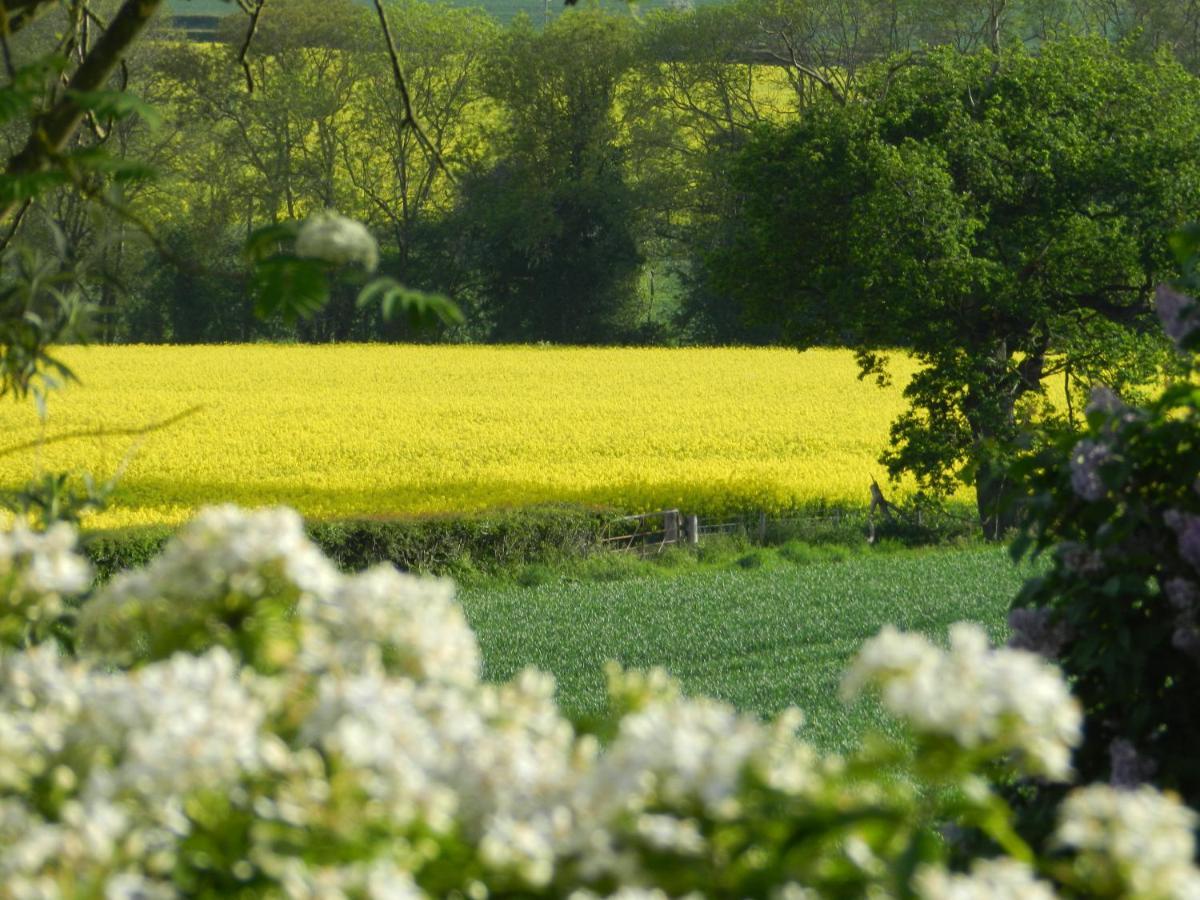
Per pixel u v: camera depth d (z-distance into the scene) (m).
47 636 5.25
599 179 142.38
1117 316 57.59
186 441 72.88
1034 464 7.82
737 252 62.97
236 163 127.94
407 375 107.56
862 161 57.72
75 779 4.11
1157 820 3.84
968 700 3.83
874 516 55.66
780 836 3.82
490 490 61.28
